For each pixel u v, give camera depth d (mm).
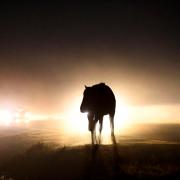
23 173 10461
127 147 11328
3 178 10180
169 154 10250
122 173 8883
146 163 9523
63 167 10141
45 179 9617
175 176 8391
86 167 9734
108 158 10180
